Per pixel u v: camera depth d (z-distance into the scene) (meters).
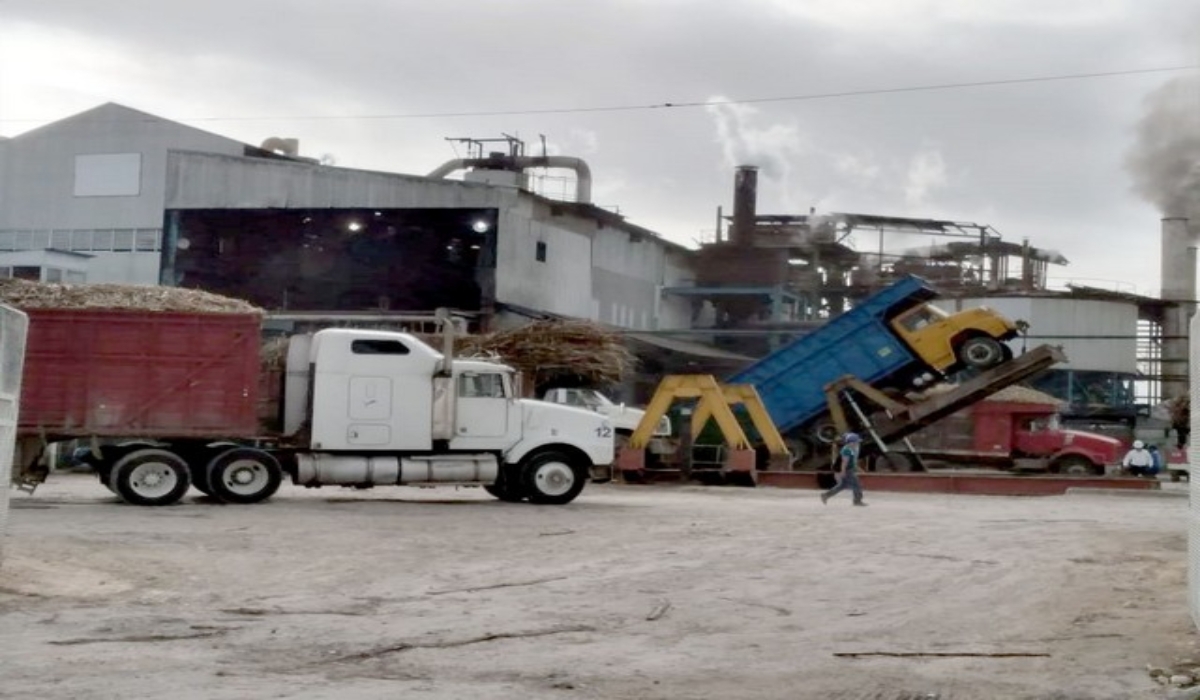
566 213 62.53
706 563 17.05
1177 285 72.25
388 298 55.75
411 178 58.84
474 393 26.53
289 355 26.08
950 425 44.19
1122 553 18.78
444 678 9.44
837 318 39.34
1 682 8.81
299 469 25.78
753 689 9.31
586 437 27.00
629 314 67.56
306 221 57.25
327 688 8.90
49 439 24.52
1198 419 11.09
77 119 69.31
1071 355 71.25
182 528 19.83
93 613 12.09
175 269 58.19
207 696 8.49
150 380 24.67
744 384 40.06
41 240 69.19
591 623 12.23
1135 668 10.22
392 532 20.36
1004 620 12.69
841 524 23.16
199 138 68.00
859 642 11.41
